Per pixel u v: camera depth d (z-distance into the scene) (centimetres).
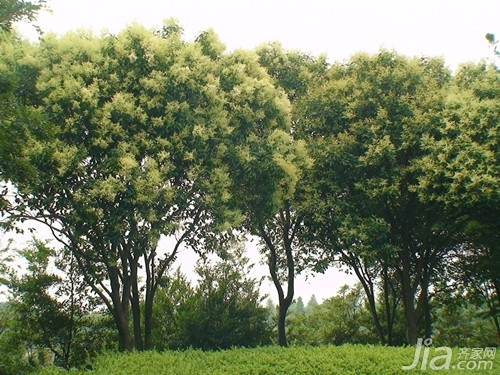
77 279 1980
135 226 1509
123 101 1433
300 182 1884
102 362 1214
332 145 1797
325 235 2042
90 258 1664
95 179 1462
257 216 1850
